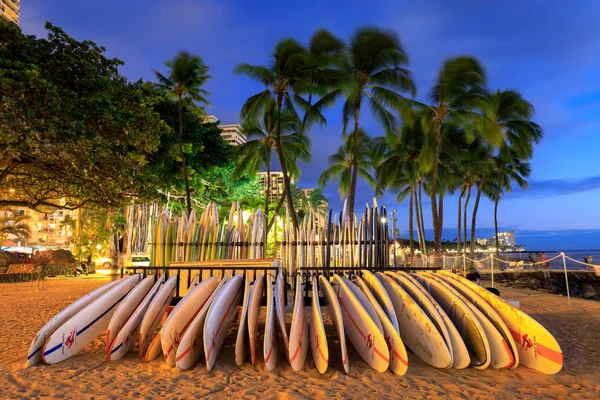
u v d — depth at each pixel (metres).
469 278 8.35
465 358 4.61
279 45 21.55
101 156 10.48
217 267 6.11
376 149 32.81
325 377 4.40
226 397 3.78
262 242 8.29
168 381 4.22
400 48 21.42
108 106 11.08
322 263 7.87
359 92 21.64
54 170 11.00
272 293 5.30
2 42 10.30
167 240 8.27
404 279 5.61
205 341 4.57
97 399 3.71
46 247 51.12
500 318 4.88
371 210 7.46
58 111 9.89
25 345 5.78
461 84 24.12
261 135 29.31
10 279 18.75
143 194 12.58
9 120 8.70
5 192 12.96
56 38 11.23
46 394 3.82
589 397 3.80
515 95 30.09
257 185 37.62
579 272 32.16
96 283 17.62
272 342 4.82
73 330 5.05
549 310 9.94
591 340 6.23
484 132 23.89
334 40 22.05
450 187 39.78
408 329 5.23
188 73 25.22
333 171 35.03
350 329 5.38
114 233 21.41
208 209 8.63
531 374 4.48
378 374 4.46
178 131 26.30
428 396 3.82
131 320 5.14
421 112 27.02
